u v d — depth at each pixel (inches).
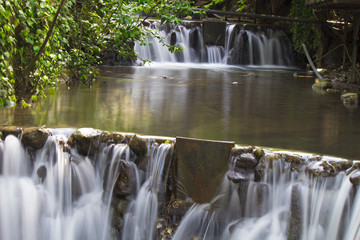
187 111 259.4
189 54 698.2
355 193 155.9
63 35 315.6
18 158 185.5
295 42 681.6
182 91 346.0
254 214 170.7
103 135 184.7
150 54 658.8
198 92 343.9
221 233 175.3
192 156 176.4
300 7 677.9
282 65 742.5
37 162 185.9
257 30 735.1
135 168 181.3
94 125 213.5
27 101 262.8
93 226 185.5
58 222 187.3
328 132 219.5
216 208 175.3
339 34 585.3
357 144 197.0
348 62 593.3
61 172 185.2
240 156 170.7
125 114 242.7
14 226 187.3
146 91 336.5
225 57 719.1
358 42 583.5
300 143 195.2
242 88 385.1
